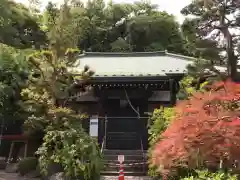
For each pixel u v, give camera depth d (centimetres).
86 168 1085
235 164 590
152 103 1716
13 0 2836
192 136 510
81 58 2142
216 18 1272
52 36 1376
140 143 1705
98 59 2105
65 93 1309
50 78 1268
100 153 1207
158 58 2070
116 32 4434
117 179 1198
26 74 1652
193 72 1280
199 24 1285
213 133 501
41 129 1346
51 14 2994
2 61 1605
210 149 518
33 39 2977
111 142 1720
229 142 493
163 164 588
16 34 2788
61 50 1304
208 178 639
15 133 1828
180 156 554
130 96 1670
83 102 1742
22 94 1279
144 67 1797
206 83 1191
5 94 1541
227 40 1259
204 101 547
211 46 1239
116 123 1738
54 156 1093
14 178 1269
